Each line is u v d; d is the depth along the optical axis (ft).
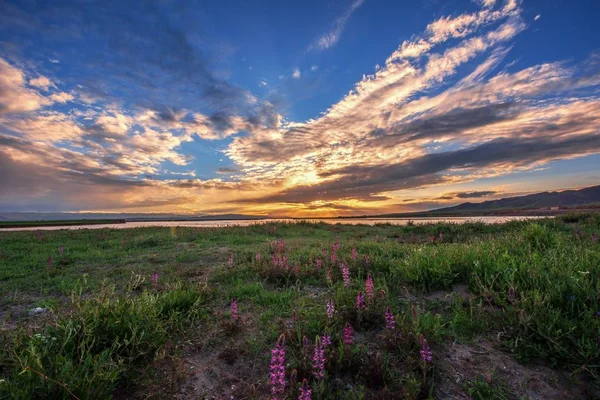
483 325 13.38
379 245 35.14
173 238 50.55
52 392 8.65
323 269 23.68
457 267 19.31
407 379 9.90
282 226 74.08
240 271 25.05
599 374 10.30
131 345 11.77
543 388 9.96
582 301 13.32
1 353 11.03
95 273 27.25
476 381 10.12
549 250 20.95
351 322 14.10
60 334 11.71
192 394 10.08
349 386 10.20
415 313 13.97
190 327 14.51
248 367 11.51
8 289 22.68
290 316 15.65
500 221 63.16
